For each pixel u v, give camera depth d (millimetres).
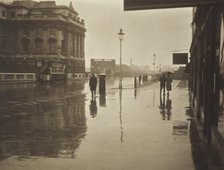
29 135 10484
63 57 91438
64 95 29438
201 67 11984
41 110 17750
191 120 13750
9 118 14562
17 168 6758
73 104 21219
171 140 9617
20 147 8727
